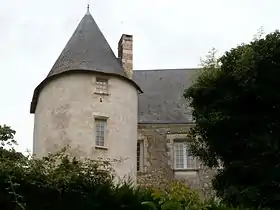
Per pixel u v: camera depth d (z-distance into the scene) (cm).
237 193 1281
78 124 2080
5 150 1031
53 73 2186
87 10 2495
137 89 2325
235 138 1426
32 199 935
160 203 728
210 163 1542
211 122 1427
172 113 2553
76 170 978
